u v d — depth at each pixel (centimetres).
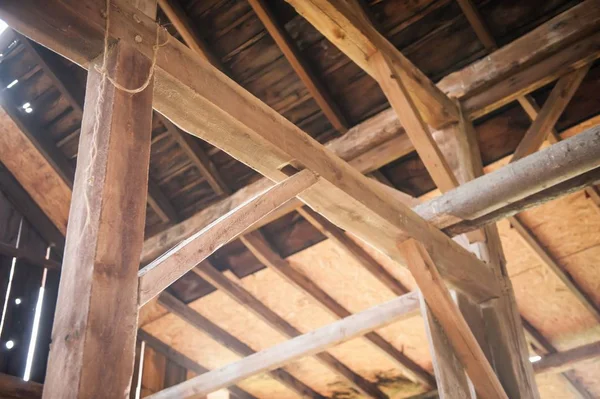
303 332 630
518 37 440
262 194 241
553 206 498
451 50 461
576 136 300
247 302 598
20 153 572
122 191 186
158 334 652
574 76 407
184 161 553
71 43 205
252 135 242
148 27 219
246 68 505
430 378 654
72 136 557
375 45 365
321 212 287
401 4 460
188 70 225
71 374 160
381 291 573
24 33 200
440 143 417
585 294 556
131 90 202
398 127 460
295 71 493
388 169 513
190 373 673
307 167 260
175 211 576
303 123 514
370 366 663
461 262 333
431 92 403
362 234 304
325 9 344
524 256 536
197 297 621
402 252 309
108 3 208
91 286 169
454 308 301
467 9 437
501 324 343
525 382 329
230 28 491
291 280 570
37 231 599
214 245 212
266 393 705
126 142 194
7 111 540
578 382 652
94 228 177
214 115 232
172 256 197
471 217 331
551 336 602
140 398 615
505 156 475
